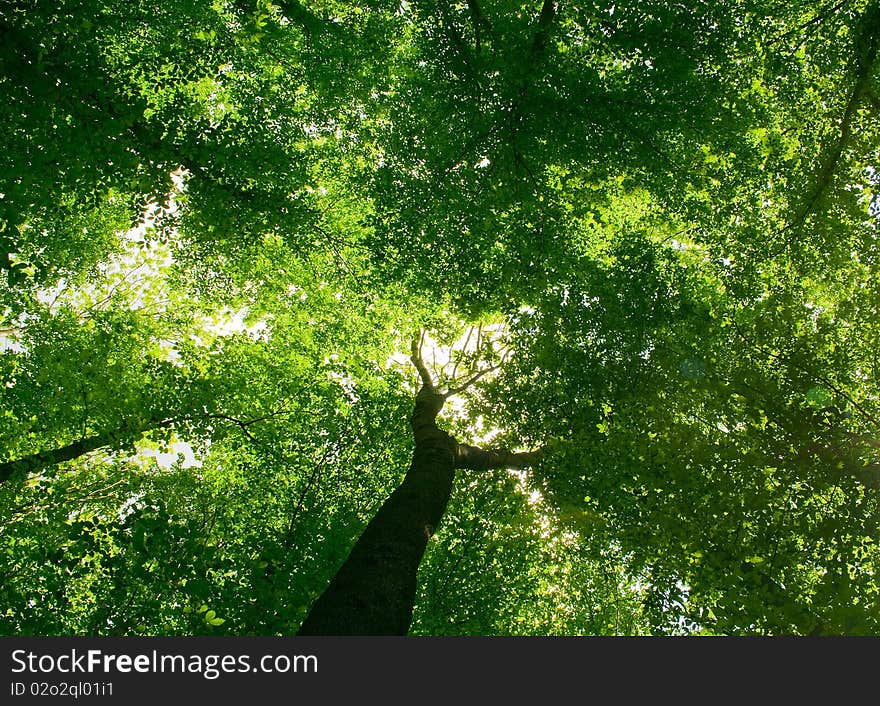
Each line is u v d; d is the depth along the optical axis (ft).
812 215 32.58
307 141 38.09
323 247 41.14
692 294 34.04
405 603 18.66
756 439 28.25
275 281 43.04
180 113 27.43
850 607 21.31
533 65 30.14
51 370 32.68
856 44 29.35
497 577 36.19
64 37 23.75
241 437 36.86
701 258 39.34
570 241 35.50
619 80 33.19
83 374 33.01
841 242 32.60
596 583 40.34
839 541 24.54
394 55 39.11
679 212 36.11
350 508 35.96
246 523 33.65
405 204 33.42
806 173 33.19
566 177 35.35
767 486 27.12
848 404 27.99
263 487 35.73
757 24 31.12
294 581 25.72
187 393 33.94
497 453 34.63
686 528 26.94
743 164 34.78
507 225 34.71
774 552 25.57
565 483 33.83
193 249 40.47
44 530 29.63
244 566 25.27
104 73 24.58
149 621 22.62
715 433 29.91
